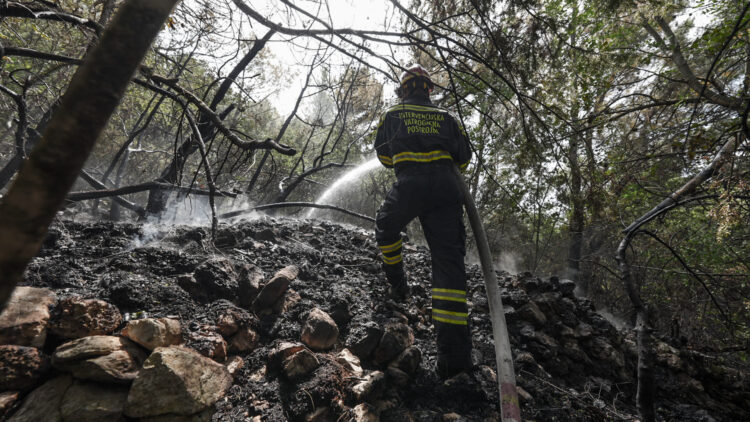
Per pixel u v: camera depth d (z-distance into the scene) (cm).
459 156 221
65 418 120
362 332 196
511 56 232
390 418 162
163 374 131
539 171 270
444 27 222
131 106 539
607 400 238
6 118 473
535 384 215
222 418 140
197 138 211
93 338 139
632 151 500
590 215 311
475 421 170
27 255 38
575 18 384
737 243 630
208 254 241
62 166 39
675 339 334
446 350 185
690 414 252
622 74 534
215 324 175
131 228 261
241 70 407
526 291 297
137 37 41
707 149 338
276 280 207
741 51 492
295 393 156
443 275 195
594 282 910
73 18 211
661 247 699
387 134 222
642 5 292
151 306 174
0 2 187
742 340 623
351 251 309
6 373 123
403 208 205
